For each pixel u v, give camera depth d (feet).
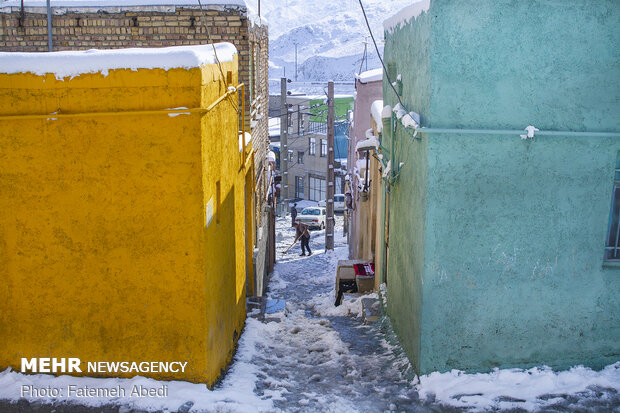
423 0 22.75
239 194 30.17
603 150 22.24
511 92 21.72
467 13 21.17
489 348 23.39
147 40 37.32
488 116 21.83
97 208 21.12
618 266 23.12
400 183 28.14
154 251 21.25
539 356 23.54
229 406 20.76
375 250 42.14
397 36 30.35
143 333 21.77
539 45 21.48
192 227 20.98
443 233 22.50
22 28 37.32
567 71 21.68
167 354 21.84
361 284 40.75
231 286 26.96
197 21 37.06
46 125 20.65
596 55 21.63
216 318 23.18
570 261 22.94
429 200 22.27
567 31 21.44
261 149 48.44
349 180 75.72
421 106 23.15
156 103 20.25
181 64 19.95
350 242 72.23
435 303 22.99
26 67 20.22
